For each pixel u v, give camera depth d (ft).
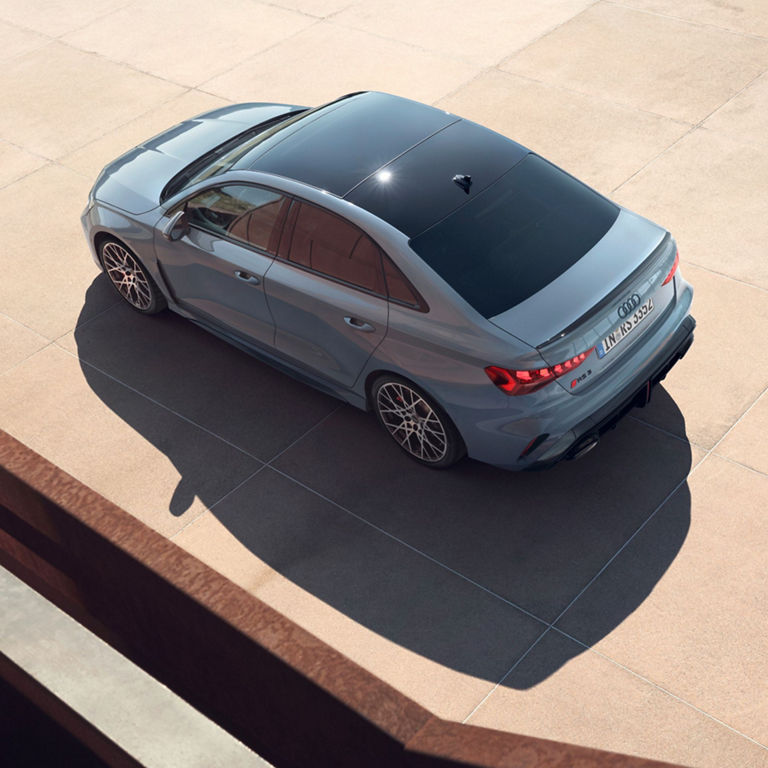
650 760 2.70
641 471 15.01
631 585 13.25
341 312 14.64
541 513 14.51
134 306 19.83
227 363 18.34
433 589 13.56
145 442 16.72
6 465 4.62
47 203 23.90
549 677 12.16
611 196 21.79
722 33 28.04
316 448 16.24
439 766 3.00
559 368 12.78
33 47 31.91
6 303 20.59
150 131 26.43
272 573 14.07
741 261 19.44
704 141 23.32
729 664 12.06
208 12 32.89
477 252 13.69
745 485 14.56
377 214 14.17
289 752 4.16
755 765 10.90
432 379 13.75
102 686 3.20
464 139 15.55
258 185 15.57
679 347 14.69
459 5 31.40
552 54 27.91
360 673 3.46
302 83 27.94
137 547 4.18
